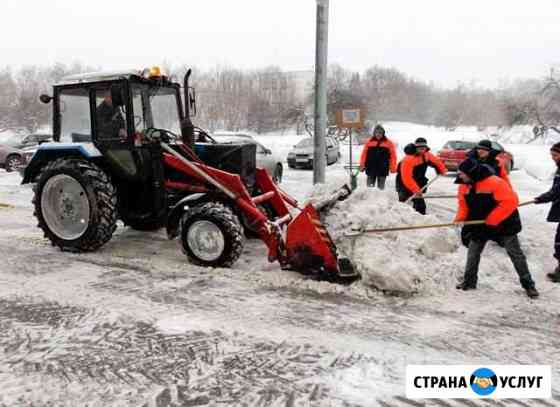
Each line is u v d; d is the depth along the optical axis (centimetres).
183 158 579
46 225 625
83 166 593
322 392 309
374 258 487
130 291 481
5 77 4566
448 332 394
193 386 315
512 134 3725
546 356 356
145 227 727
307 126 3556
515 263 473
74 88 615
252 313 429
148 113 620
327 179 1508
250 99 4494
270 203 648
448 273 512
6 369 336
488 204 468
